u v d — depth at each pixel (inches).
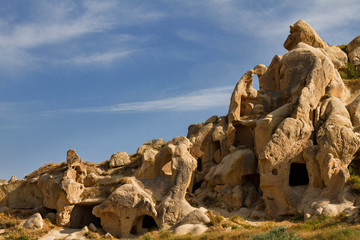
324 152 1571.1
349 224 1347.2
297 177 1710.1
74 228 1700.3
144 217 1685.5
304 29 2135.8
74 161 1776.6
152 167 1766.7
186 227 1488.7
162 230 1544.0
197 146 1872.5
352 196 1509.6
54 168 1863.9
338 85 1806.1
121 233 1610.5
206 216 1529.3
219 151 1840.6
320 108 1723.7
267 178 1608.0
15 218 1729.8
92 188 1744.6
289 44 2170.3
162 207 1611.7
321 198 1537.9
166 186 1702.8
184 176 1668.3
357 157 1627.7
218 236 1328.7
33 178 1823.3
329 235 1178.6
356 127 1653.5
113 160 1899.6
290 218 1552.7
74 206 1722.4
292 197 1578.5
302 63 1829.5
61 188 1701.5
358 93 1865.2
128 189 1653.5
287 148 1632.6
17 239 1583.4
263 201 1659.7
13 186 1839.3
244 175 1720.0
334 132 1588.3
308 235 1208.2
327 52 2076.8
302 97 1701.5
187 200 1692.9
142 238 1488.7
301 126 1657.2
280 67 1897.1
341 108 1711.4
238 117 1838.1
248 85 1882.4
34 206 1804.9
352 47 2126.0
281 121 1713.8
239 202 1660.9
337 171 1550.2
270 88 1924.2
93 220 1763.0
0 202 1833.2
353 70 2004.2
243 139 1838.1
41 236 1606.8
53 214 1738.4
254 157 1731.1
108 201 1640.0
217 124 1893.5
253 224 1519.4
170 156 1756.9
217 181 1722.4
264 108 1834.4
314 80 1754.4
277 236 1145.4
